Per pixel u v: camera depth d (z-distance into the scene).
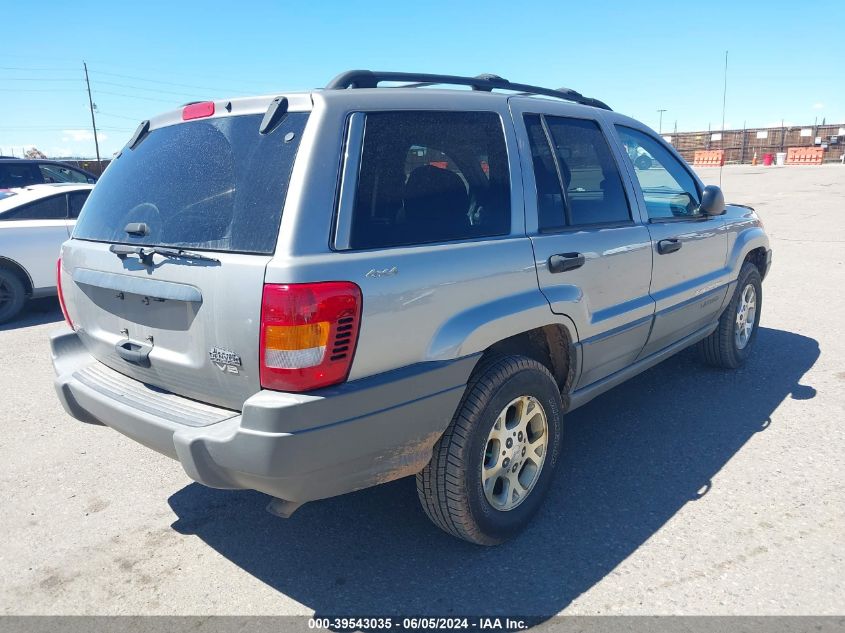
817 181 27.23
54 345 3.34
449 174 2.86
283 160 2.46
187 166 2.80
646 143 4.30
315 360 2.29
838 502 3.32
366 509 3.46
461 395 2.74
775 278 8.83
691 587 2.72
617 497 3.46
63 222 8.16
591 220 3.54
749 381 5.04
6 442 4.38
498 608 2.65
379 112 2.66
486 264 2.84
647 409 4.58
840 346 5.82
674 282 4.16
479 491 2.86
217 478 2.46
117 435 4.49
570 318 3.26
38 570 3.01
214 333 2.45
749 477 3.60
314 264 2.30
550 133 3.42
